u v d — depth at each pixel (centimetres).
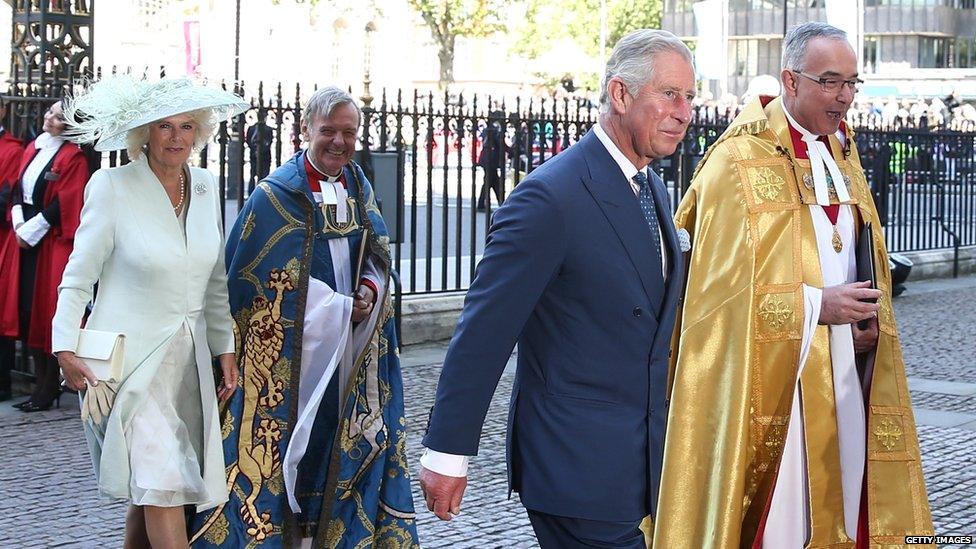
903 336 1172
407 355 997
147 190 430
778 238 430
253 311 464
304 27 4534
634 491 325
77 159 773
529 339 335
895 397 440
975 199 1759
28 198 778
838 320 421
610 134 336
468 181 2269
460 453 322
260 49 4406
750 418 419
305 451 461
